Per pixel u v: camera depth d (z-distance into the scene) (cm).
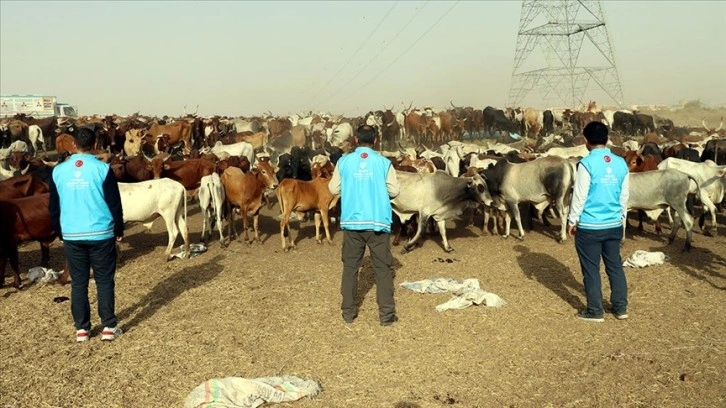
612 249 678
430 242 1162
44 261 1008
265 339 652
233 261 1022
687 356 580
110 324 655
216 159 1669
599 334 643
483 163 1514
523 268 934
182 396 523
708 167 1163
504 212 1219
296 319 714
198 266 987
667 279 842
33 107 7588
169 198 1023
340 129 3020
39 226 900
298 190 1109
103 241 638
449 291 809
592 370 556
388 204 680
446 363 579
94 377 562
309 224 1380
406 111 3881
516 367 567
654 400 498
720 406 486
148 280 902
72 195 626
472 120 3625
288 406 501
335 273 923
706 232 1155
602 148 670
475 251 1070
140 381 552
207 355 610
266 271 945
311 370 571
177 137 2648
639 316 696
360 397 515
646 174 1053
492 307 738
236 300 791
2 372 575
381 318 686
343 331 671
